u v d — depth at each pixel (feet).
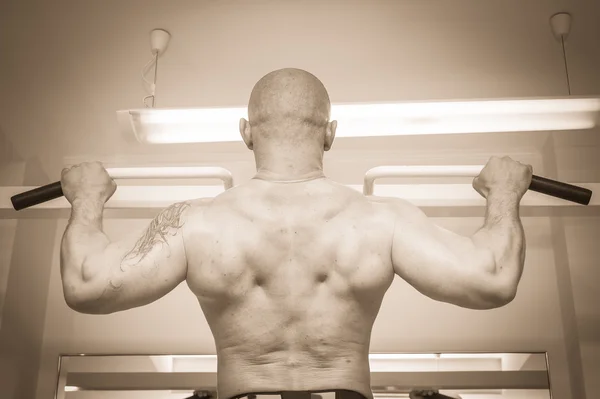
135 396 8.31
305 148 5.37
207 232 5.03
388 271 5.04
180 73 9.41
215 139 7.79
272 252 4.96
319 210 5.09
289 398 4.81
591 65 9.31
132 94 9.39
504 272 4.91
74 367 8.43
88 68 9.52
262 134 5.42
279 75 5.53
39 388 8.43
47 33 9.58
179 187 7.63
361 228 5.07
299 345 4.89
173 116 7.61
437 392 8.21
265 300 4.92
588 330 8.41
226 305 4.97
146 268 4.94
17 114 9.40
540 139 9.14
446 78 9.29
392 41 9.43
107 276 4.91
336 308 4.94
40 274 8.87
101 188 5.65
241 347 4.91
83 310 4.99
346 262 4.97
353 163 9.05
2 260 8.89
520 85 9.25
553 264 8.71
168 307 8.67
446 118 7.59
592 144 9.10
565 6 9.45
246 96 9.30
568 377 8.27
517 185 5.43
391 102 7.50
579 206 8.87
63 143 9.29
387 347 8.45
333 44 9.44
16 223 9.04
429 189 7.82
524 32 9.41
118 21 9.57
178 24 9.54
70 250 5.15
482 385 8.23
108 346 8.55
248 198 5.17
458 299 4.92
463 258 4.91
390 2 9.53
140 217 9.00
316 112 5.44
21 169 9.20
